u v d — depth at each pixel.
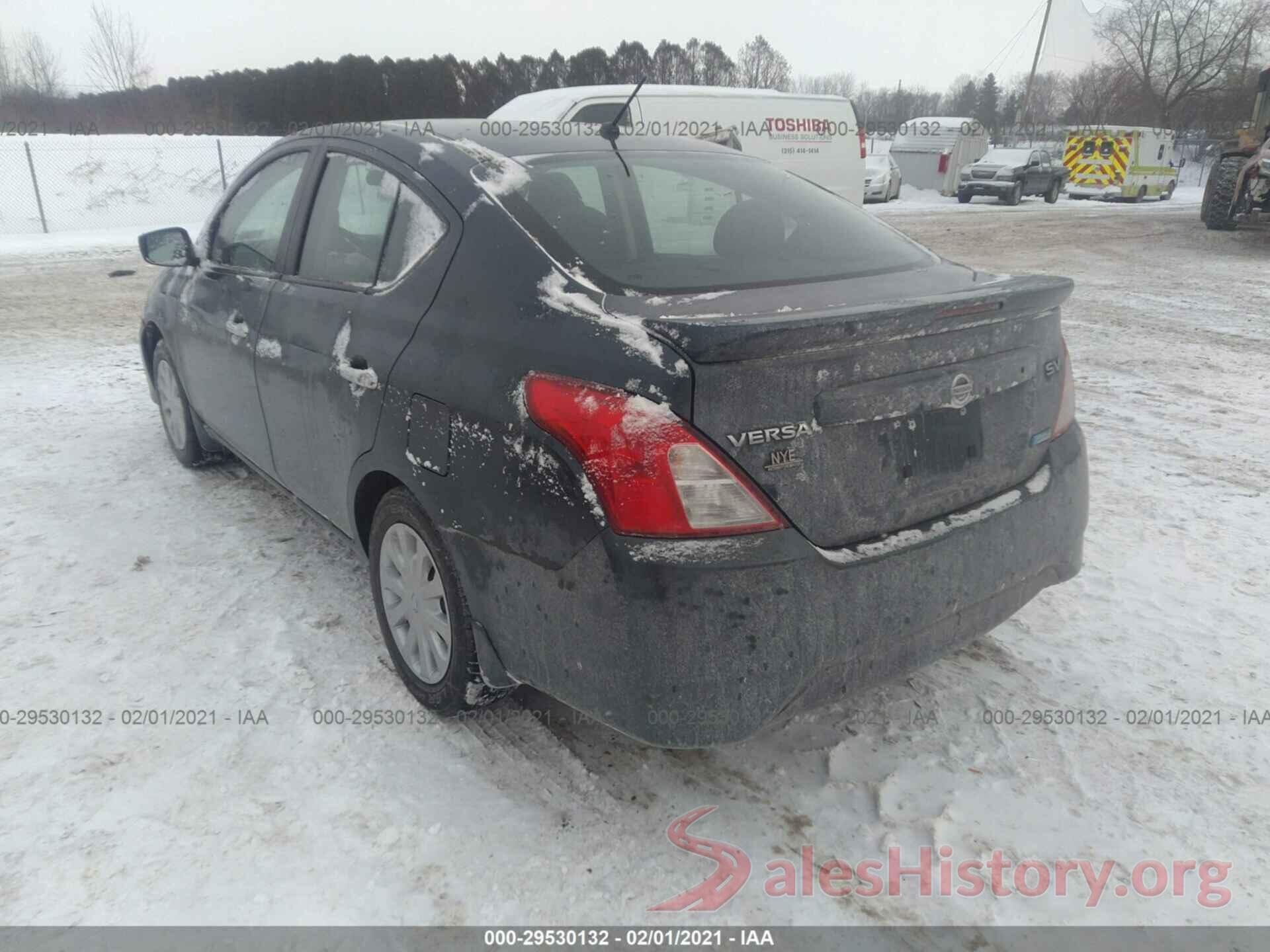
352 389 2.68
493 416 2.17
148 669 2.86
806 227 2.78
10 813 2.24
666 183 2.80
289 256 3.23
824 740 2.58
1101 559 3.71
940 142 29.88
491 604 2.25
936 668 2.94
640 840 2.20
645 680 1.93
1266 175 15.79
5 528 3.85
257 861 2.12
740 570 1.92
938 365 2.17
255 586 3.40
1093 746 2.56
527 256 2.30
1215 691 2.82
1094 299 9.82
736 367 1.89
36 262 12.30
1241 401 6.04
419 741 2.54
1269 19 43.50
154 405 5.66
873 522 2.12
